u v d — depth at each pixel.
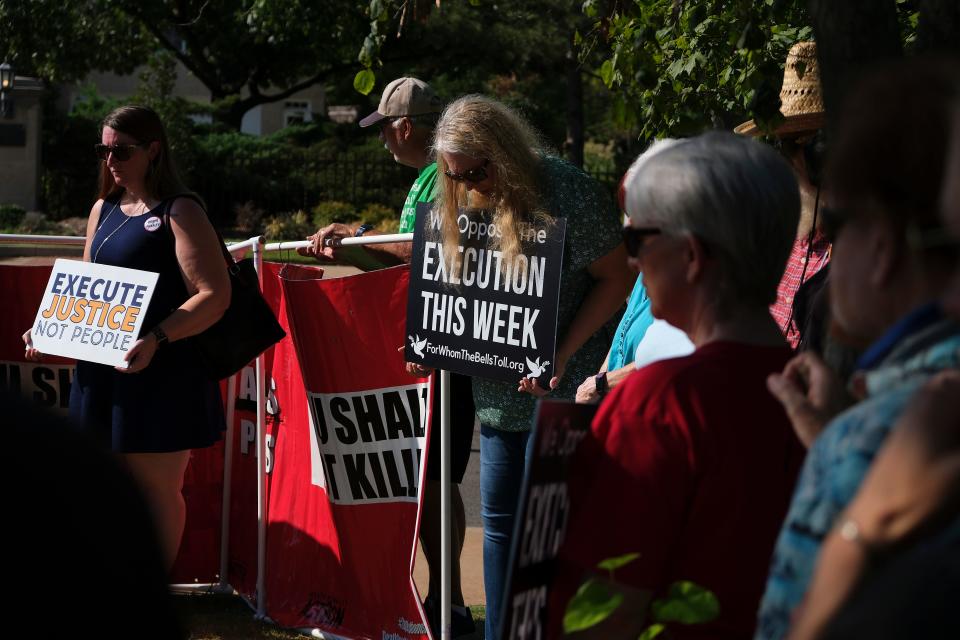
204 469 8.38
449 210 6.02
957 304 1.96
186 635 1.60
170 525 7.06
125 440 6.81
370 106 61.38
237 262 7.10
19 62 41.50
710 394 3.01
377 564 7.05
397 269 6.66
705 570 3.01
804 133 5.92
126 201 7.11
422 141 7.82
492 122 5.74
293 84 57.78
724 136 3.22
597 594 2.83
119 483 1.45
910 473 1.79
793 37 9.01
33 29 39.66
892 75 2.18
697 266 3.14
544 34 43.94
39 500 1.37
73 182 47.62
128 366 6.64
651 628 2.91
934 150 2.07
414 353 6.25
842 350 3.69
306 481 7.58
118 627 1.42
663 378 3.05
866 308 2.25
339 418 7.05
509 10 44.53
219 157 47.75
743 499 2.99
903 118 2.12
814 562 2.08
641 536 2.97
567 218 5.85
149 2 41.47
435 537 7.55
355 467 7.05
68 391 8.06
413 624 6.85
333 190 48.09
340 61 52.31
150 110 6.96
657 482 2.96
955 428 1.80
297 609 7.60
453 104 5.93
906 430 1.84
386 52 47.50
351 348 6.91
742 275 3.13
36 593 1.37
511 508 6.36
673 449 2.97
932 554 1.62
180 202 6.88
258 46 49.84
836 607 1.82
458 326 6.05
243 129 71.19
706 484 2.98
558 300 5.66
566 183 5.90
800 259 5.75
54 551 1.38
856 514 1.85
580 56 9.01
